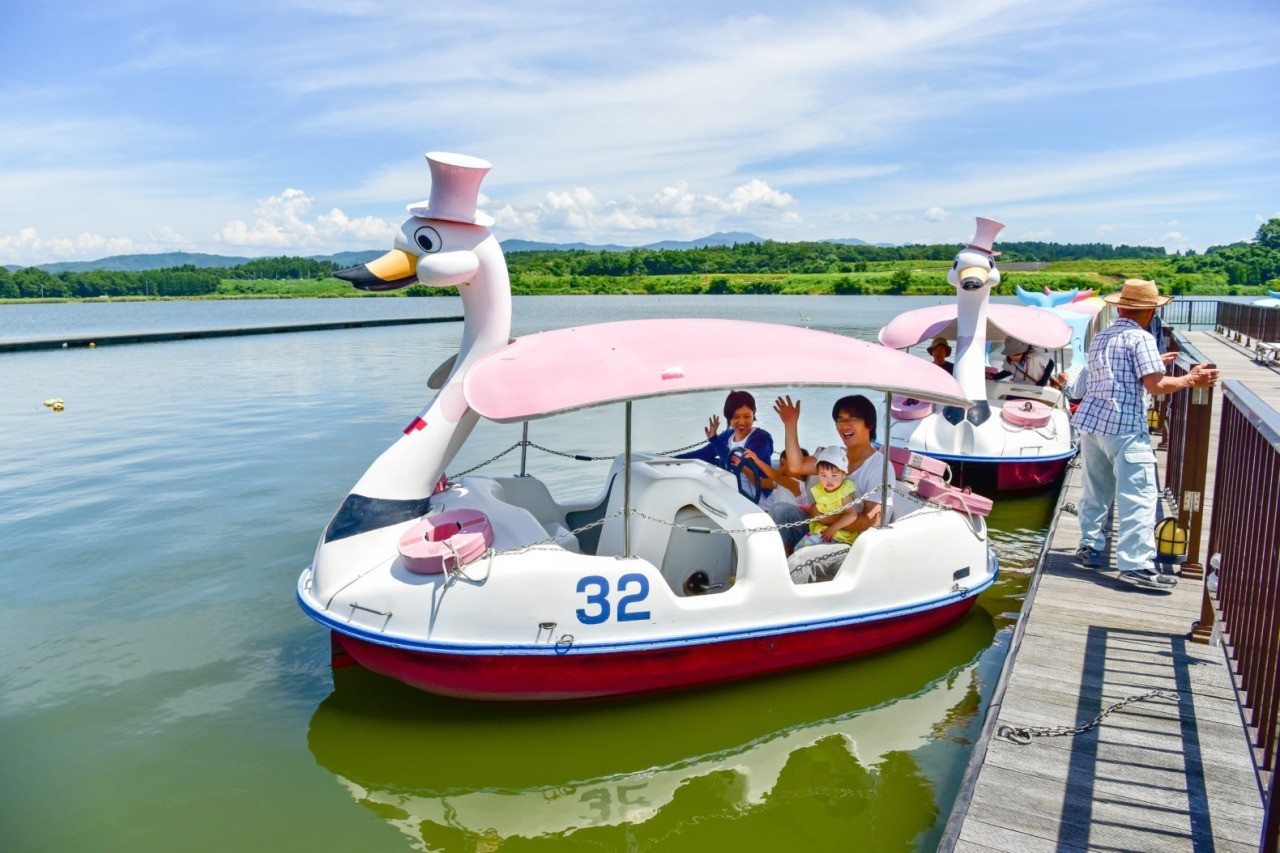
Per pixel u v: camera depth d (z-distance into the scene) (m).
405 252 5.22
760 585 4.96
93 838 3.97
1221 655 4.84
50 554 7.77
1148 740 3.99
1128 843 3.31
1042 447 9.41
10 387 19.39
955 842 3.33
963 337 9.53
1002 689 4.47
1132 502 5.73
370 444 12.64
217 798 4.27
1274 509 3.39
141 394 18.11
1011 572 7.35
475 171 5.07
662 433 13.09
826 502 5.71
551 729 4.82
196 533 8.35
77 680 5.45
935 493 5.98
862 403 5.82
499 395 4.63
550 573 4.61
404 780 4.43
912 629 5.60
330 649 5.86
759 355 5.15
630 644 4.70
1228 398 4.47
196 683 5.41
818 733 4.82
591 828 4.06
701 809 4.18
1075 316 12.95
